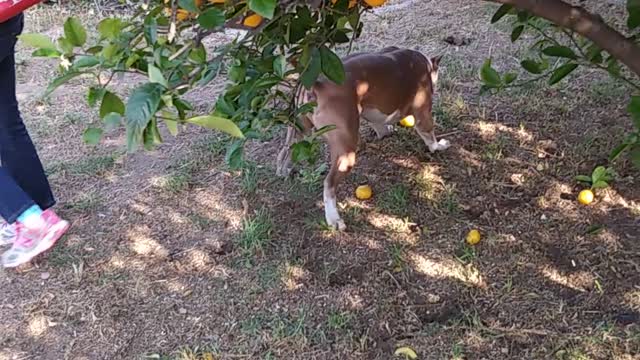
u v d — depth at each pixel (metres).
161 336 2.60
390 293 2.71
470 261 2.84
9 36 2.59
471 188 3.26
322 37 1.61
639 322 2.48
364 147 3.57
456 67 4.31
